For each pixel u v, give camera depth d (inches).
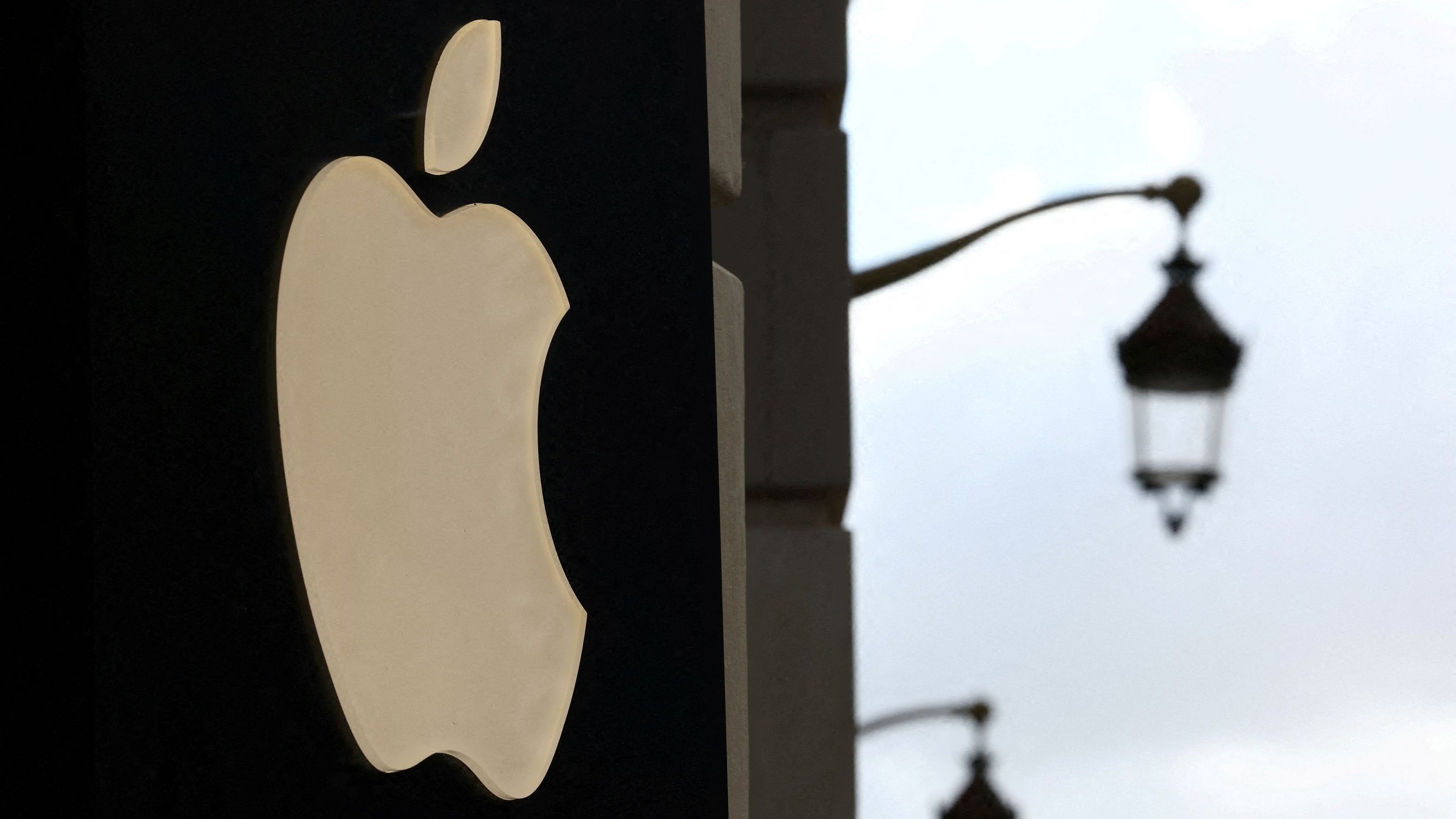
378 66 61.9
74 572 48.1
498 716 67.4
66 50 48.6
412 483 62.4
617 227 79.6
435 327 64.6
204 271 52.4
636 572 78.8
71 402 48.3
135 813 48.9
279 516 54.9
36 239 48.8
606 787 75.4
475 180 68.1
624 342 79.5
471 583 66.0
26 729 48.3
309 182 57.3
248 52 54.7
